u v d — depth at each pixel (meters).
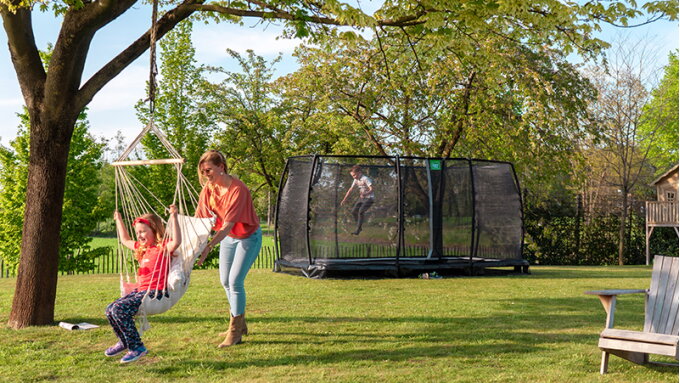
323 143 24.48
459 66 19.95
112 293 10.13
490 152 21.41
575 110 20.73
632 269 17.08
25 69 7.27
